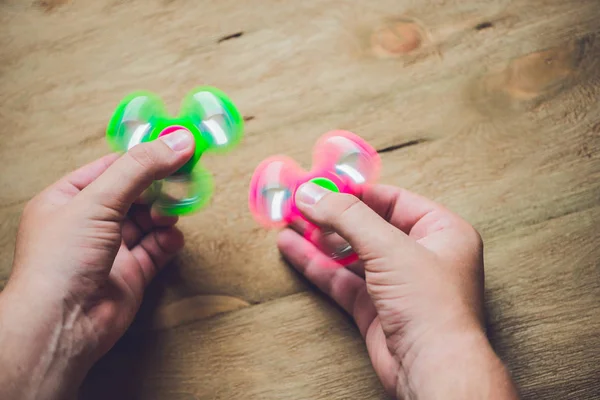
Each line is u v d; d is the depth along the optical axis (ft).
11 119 1.44
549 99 1.43
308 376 1.32
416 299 1.15
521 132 1.42
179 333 1.34
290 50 1.47
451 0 1.49
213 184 1.40
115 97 1.45
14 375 1.13
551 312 1.33
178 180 1.32
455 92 1.44
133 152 1.16
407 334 1.16
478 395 1.10
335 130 1.42
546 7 1.48
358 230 1.15
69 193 1.28
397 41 1.47
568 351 1.31
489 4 1.49
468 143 1.41
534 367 1.31
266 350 1.33
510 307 1.34
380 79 1.45
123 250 1.32
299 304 1.35
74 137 1.43
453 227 1.24
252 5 1.49
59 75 1.46
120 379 1.32
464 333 1.14
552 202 1.38
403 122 1.43
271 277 1.36
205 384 1.32
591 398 1.29
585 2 1.48
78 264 1.17
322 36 1.47
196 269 1.37
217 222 1.38
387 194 1.32
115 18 1.49
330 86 1.45
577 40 1.46
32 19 1.49
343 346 1.33
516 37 1.47
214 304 1.35
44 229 1.17
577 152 1.40
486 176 1.40
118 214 1.18
